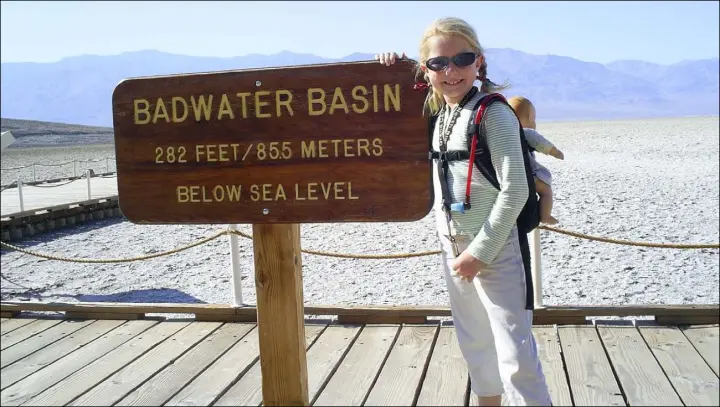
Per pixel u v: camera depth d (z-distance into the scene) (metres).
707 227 12.30
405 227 13.29
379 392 3.70
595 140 42.91
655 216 13.60
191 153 2.97
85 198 16.83
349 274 9.54
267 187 2.92
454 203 2.73
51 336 5.04
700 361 3.94
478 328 2.98
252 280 9.63
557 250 10.62
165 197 3.01
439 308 4.88
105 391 3.89
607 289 8.30
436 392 3.67
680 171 22.03
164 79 2.96
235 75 2.90
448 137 2.76
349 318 5.00
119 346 4.73
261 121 2.90
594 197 16.48
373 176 2.82
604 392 3.58
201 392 3.82
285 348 3.07
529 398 2.70
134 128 3.01
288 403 3.10
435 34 2.69
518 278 2.73
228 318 5.21
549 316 4.77
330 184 2.86
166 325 5.20
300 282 3.14
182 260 11.31
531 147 3.19
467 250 2.62
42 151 54.09
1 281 10.17
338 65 2.81
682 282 8.55
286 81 2.86
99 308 5.45
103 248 12.66
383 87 2.78
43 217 14.55
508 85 2.85
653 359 4.01
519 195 2.55
